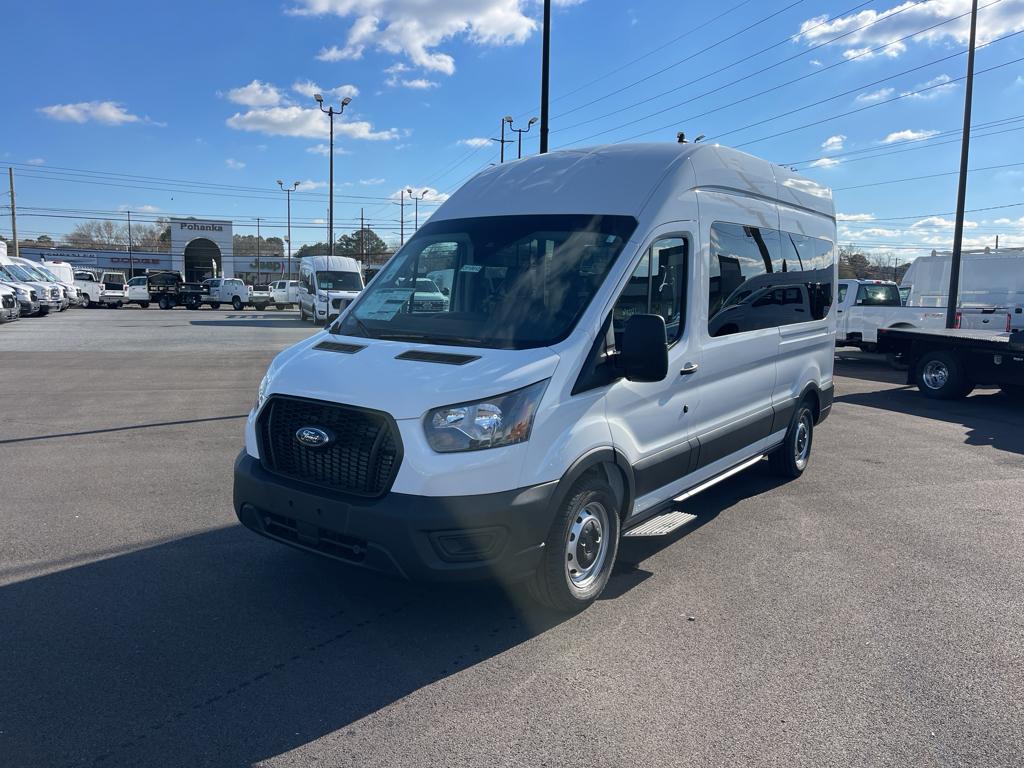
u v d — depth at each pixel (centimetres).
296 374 408
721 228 539
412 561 353
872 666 372
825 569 500
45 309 3102
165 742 299
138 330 2478
